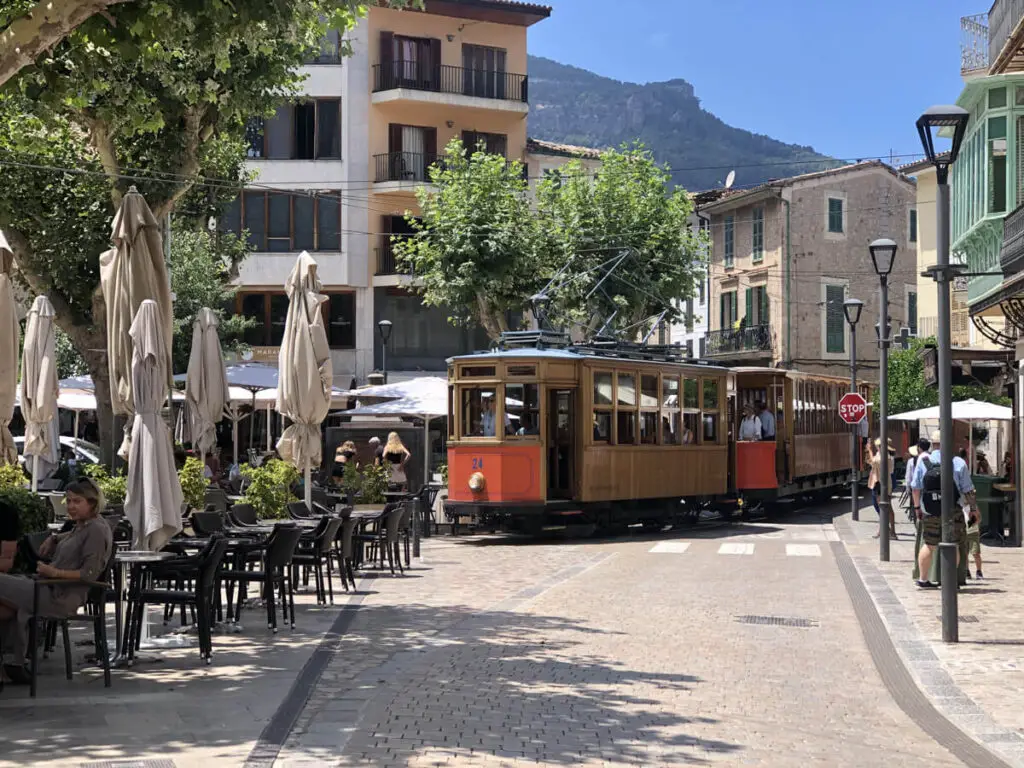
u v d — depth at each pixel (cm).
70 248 2748
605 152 4625
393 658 1281
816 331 6175
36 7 1285
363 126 5438
